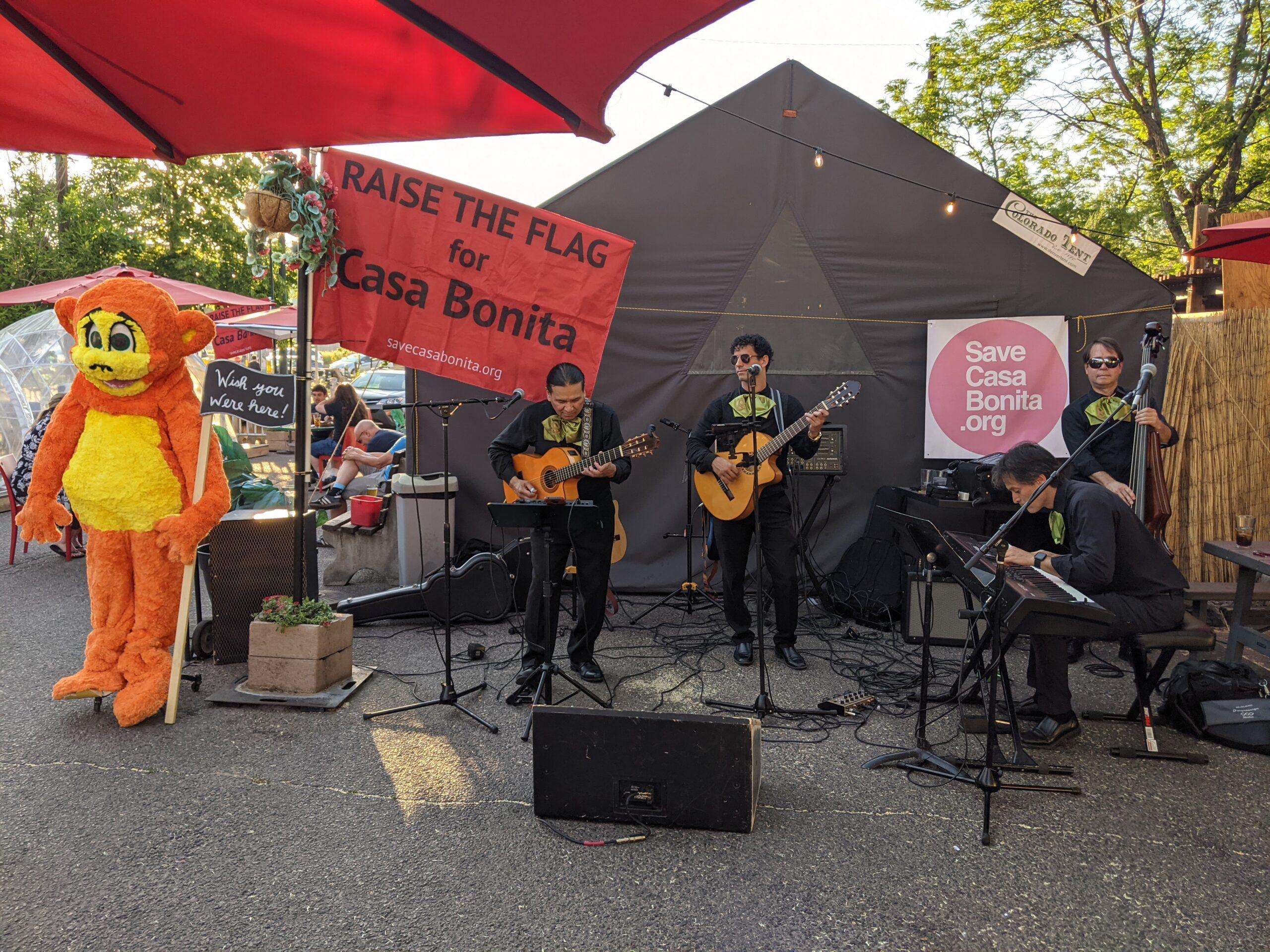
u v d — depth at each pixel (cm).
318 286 453
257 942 228
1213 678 372
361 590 620
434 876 259
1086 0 1501
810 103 574
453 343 474
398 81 263
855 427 593
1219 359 568
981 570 333
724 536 462
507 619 538
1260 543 456
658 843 278
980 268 578
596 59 217
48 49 245
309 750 345
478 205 468
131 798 305
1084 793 315
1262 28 1405
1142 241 1686
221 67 259
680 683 428
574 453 411
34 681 420
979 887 255
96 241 1532
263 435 1409
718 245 582
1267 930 235
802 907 244
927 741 350
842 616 553
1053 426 567
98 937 229
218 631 448
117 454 374
